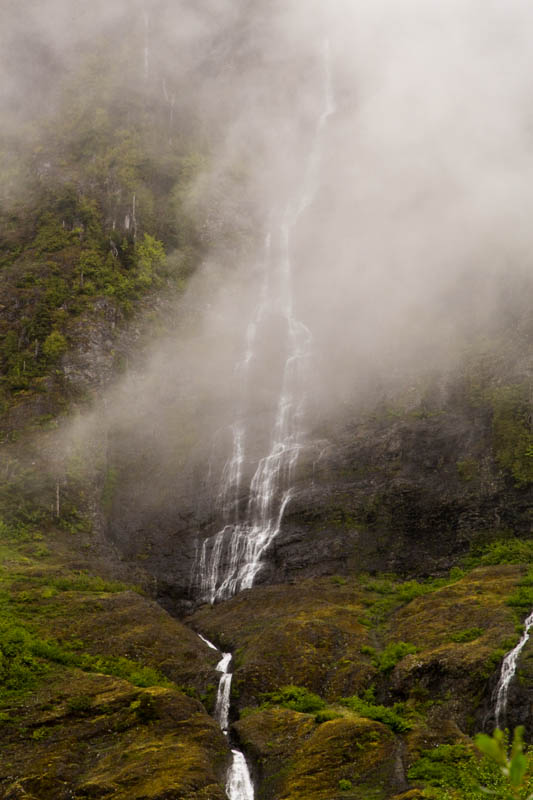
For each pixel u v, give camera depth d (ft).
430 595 165.17
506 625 142.00
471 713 125.80
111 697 125.29
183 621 185.98
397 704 130.41
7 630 147.13
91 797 101.50
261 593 187.42
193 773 106.52
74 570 191.11
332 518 210.59
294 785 107.14
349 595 178.70
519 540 186.91
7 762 109.70
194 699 131.13
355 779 107.45
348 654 147.54
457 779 103.19
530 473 197.77
